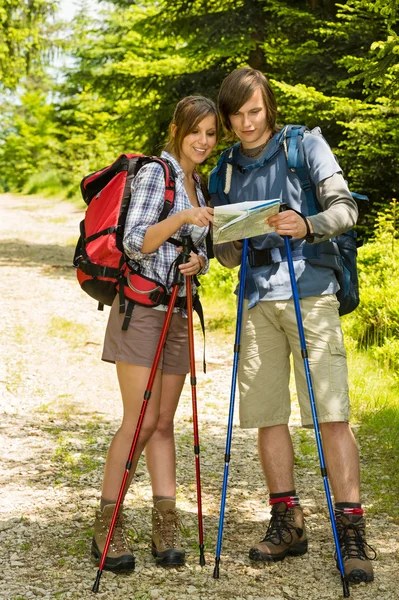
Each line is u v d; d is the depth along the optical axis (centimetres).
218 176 365
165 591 319
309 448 517
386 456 495
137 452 342
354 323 771
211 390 685
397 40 738
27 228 2233
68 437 544
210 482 460
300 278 343
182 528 382
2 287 1203
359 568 324
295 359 349
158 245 328
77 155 3428
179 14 1356
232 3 1320
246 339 357
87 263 339
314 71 1127
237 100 344
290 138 345
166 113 1395
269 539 349
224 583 326
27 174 3700
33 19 1966
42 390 672
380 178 1057
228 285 1084
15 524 389
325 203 337
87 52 2180
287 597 315
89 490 440
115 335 344
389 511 407
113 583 325
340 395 338
